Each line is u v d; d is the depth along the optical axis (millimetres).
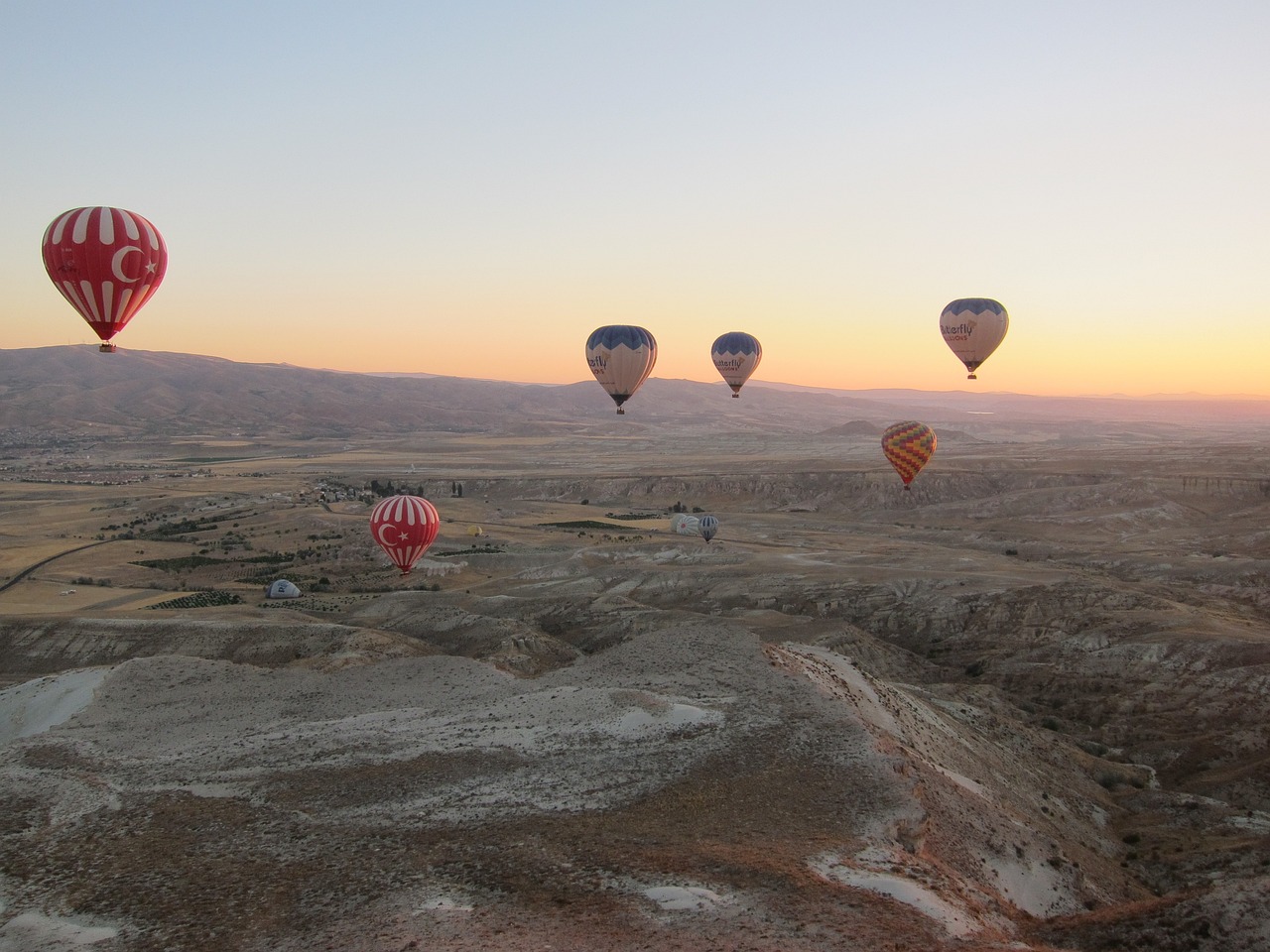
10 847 29438
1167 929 23578
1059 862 31062
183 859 27703
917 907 23266
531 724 38188
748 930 21516
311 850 27781
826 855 26016
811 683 40469
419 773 33844
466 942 21203
